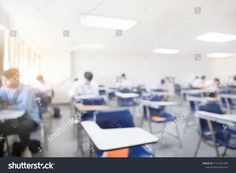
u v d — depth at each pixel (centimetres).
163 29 435
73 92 392
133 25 402
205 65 798
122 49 709
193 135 339
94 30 437
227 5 301
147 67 884
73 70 717
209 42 575
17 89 241
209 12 330
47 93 387
